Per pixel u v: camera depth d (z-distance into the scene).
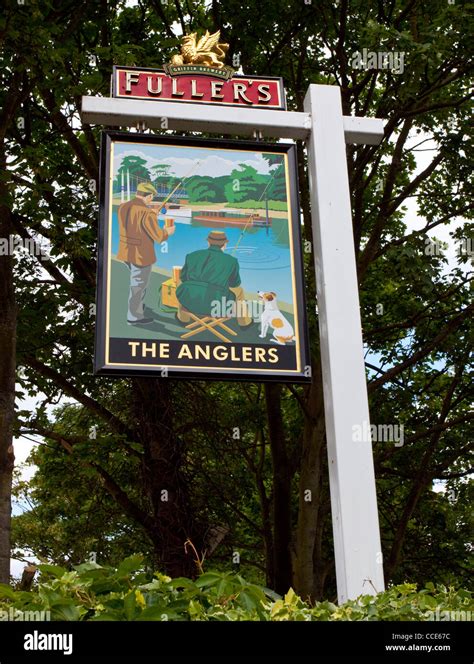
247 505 18.91
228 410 16.48
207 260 7.25
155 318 6.94
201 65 7.98
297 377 6.93
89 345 14.41
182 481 13.87
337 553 6.39
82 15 12.62
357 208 15.39
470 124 15.12
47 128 14.61
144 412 13.96
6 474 10.32
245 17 14.63
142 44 14.86
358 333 6.98
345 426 6.64
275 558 15.31
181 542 13.50
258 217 7.49
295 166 7.71
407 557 18.23
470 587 17.92
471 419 17.06
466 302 16.36
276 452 15.79
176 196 7.44
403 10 14.58
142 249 7.18
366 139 8.10
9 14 9.83
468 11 12.77
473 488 17.48
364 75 15.63
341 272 7.21
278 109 7.95
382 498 18.20
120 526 17.47
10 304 11.16
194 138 7.62
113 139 7.54
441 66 14.03
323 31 15.14
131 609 3.09
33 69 10.62
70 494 17.56
